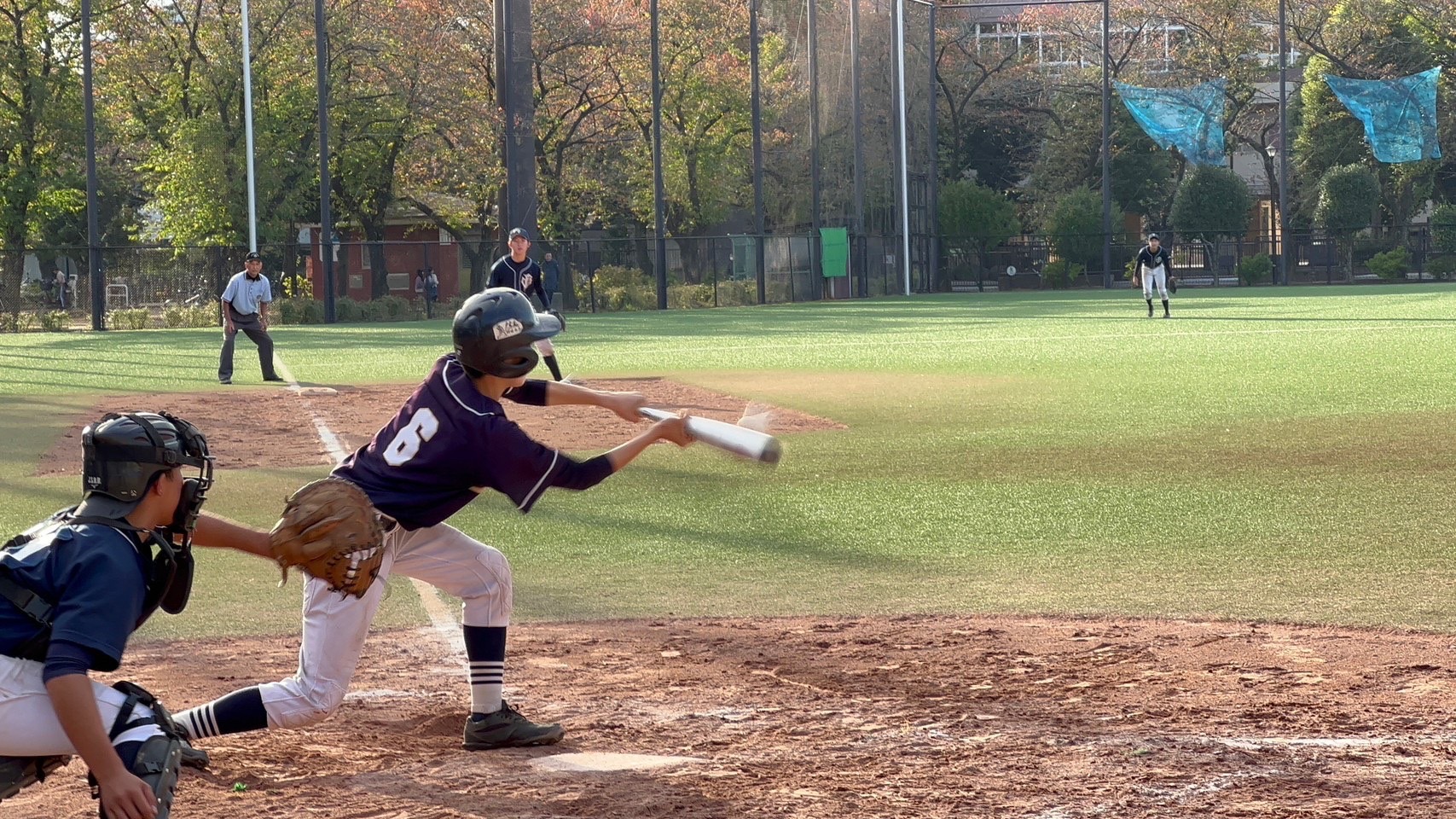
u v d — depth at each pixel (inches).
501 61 3410.4
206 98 3403.1
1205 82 4805.6
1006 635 469.1
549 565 604.1
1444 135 4901.6
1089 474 816.9
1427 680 402.9
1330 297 3376.0
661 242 3602.4
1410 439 917.8
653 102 3555.6
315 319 3277.6
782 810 297.4
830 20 4180.6
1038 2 4515.3
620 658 446.6
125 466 229.8
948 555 611.2
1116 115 5241.1
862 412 1147.9
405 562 344.2
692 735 359.6
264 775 330.3
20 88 3484.3
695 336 2287.2
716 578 573.0
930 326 2466.8
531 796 310.7
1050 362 1609.3
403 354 2014.0
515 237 1386.6
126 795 226.8
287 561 277.0
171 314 3206.2
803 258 3951.8
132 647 472.1
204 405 1279.5
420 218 4377.5
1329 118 4904.0
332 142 3585.1
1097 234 4665.4
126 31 3412.9
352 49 3442.4
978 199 4815.5
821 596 536.4
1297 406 1108.5
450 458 324.8
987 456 899.4
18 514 741.3
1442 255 4623.5
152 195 4505.4
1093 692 395.9
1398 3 4867.1
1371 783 310.3
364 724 376.8
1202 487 764.0
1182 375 1400.1
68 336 2753.4
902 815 293.9
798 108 4197.8
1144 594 528.4
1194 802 299.1
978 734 355.6
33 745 234.8
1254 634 463.8
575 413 1204.5
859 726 364.8
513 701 394.9
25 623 229.3
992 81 5290.4
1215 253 4680.1
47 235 4611.2
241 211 3400.6
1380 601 506.6
